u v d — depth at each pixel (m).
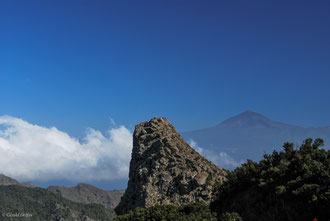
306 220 39.75
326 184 41.03
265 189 46.44
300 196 41.22
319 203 39.31
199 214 48.50
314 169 44.50
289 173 47.03
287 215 41.72
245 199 48.72
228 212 47.81
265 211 44.41
